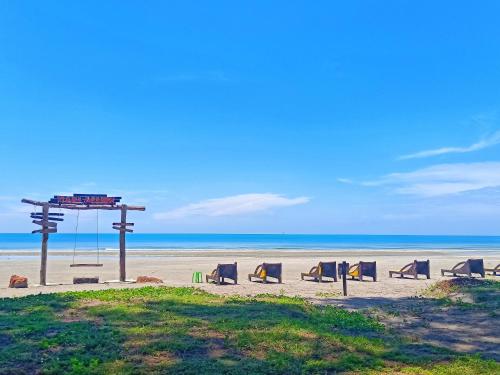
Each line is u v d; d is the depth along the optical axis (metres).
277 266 26.05
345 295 20.73
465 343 11.41
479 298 18.22
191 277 29.72
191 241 153.00
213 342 10.13
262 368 8.53
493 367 9.13
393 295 20.95
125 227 25.33
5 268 35.41
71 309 13.80
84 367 8.33
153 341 10.02
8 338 10.34
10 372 8.12
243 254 61.56
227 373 8.26
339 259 50.94
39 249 74.38
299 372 8.45
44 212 23.58
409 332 12.64
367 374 8.53
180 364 8.64
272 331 11.08
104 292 17.70
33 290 20.73
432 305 17.41
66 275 30.81
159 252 65.62
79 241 133.25
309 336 10.87
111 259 48.31
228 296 18.62
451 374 8.66
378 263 43.00
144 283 23.77
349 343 10.45
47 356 8.98
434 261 47.88
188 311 13.59
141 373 8.18
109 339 10.13
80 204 24.62
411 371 8.77
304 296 20.44
